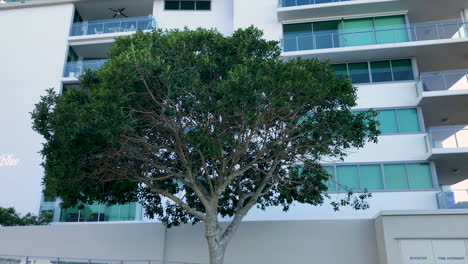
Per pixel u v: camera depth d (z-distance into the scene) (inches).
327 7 834.8
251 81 384.5
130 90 406.0
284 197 585.3
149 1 1001.5
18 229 667.4
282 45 831.7
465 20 823.7
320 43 826.8
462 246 521.0
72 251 645.9
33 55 956.0
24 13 1002.1
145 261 611.2
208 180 487.8
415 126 757.9
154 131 480.7
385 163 738.8
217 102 409.1
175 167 547.8
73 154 425.1
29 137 886.4
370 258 580.1
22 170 860.6
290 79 404.2
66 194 500.7
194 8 967.6
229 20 946.1
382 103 781.3
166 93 419.5
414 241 532.7
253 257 602.9
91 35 957.8
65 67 942.4
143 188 577.9
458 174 850.8
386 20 849.5
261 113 420.5
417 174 725.9
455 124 863.1
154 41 437.1
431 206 698.8
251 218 725.9
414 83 784.9
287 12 851.4
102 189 527.8
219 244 473.7
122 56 382.9
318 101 463.5
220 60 455.2
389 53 800.9
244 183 579.8
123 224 650.8
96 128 384.8
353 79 814.5
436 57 813.9
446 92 732.0
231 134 455.5
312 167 560.4
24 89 926.4
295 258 595.2
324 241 596.7
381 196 717.3
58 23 985.5
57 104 431.8
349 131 494.9
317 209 719.7
